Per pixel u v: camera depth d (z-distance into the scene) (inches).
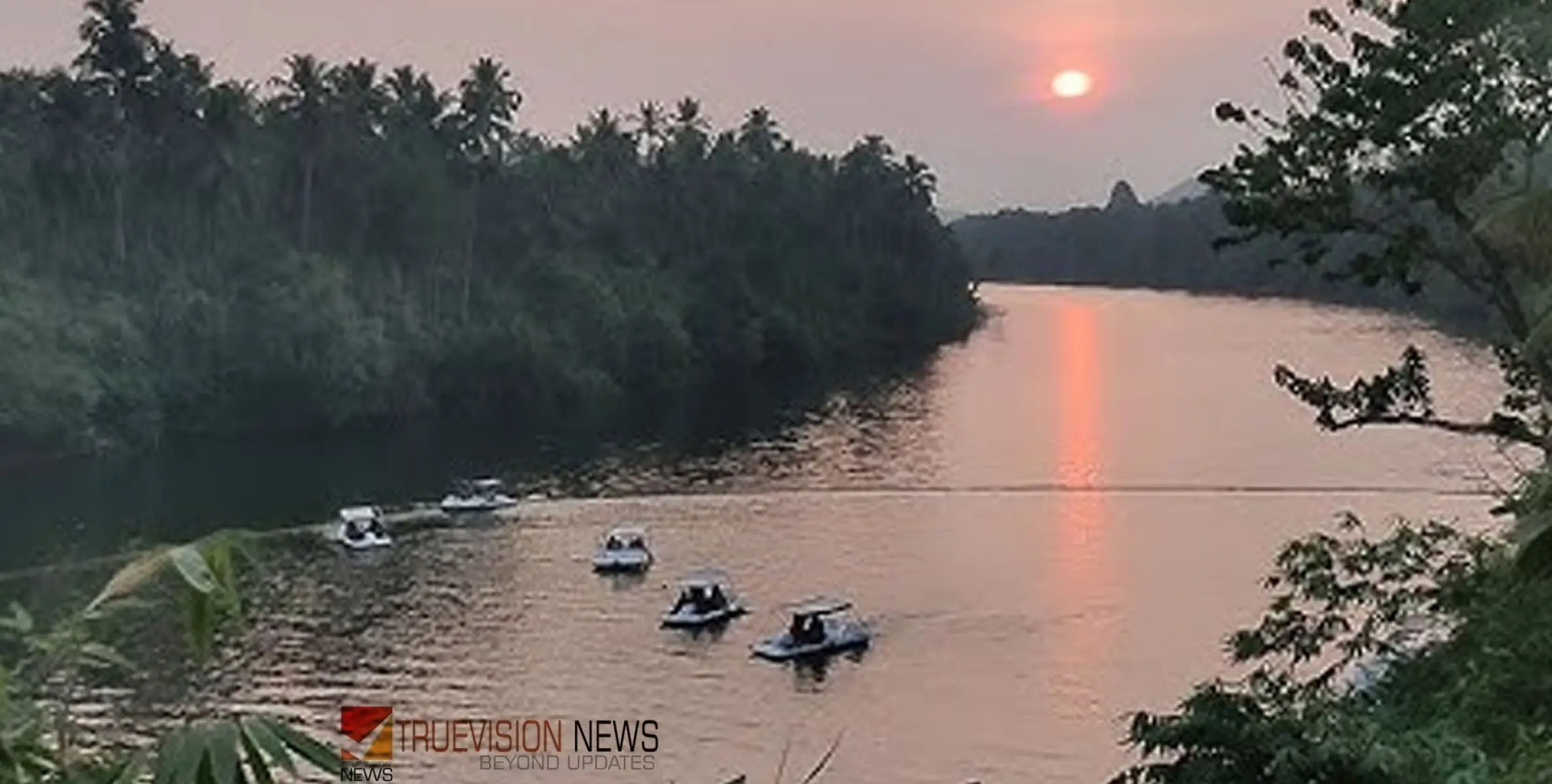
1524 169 524.7
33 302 2416.3
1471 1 520.4
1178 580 1563.7
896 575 1621.6
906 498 2049.7
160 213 2787.9
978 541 1777.8
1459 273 557.6
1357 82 549.0
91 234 2709.2
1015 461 2297.0
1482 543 456.1
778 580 1610.5
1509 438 555.8
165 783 90.1
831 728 1135.6
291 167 3051.2
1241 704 322.0
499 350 2950.3
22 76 2748.5
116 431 2385.6
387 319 2876.5
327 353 2650.1
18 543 1675.7
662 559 1710.1
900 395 3134.8
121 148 2736.2
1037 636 1369.3
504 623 1437.0
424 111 3351.4
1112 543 1750.7
